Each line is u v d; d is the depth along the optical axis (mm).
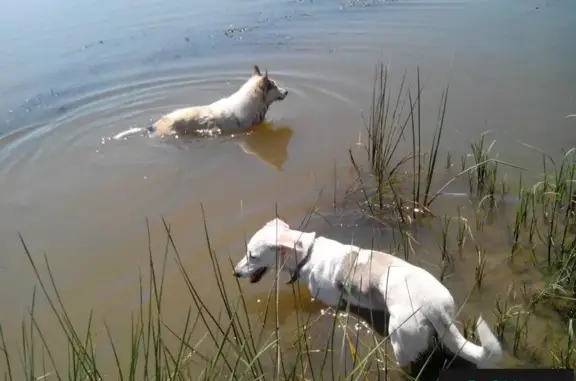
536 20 3711
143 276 1946
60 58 3641
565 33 3477
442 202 2174
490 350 1368
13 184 2547
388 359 1533
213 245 2057
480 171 2197
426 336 1449
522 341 1551
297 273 1775
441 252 1921
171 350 1637
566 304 1646
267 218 2182
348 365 1545
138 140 2834
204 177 2504
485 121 2645
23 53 3707
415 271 1546
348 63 3346
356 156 2525
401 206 2154
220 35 3883
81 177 2566
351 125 2768
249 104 2846
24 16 4262
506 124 2607
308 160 2539
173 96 3184
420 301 1454
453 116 2709
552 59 3168
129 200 2379
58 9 4387
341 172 2424
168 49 3697
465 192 2215
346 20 3980
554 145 2424
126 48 3742
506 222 2033
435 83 3012
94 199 2404
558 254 1821
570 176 2049
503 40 3453
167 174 2541
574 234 1921
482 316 1543
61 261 2059
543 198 2041
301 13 4195
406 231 2031
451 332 1431
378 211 2156
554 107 2709
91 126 2967
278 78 3266
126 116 3045
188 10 4340
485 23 3736
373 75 3174
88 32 3977
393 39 3611
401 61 3293
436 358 1513
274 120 2898
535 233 1955
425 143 2529
